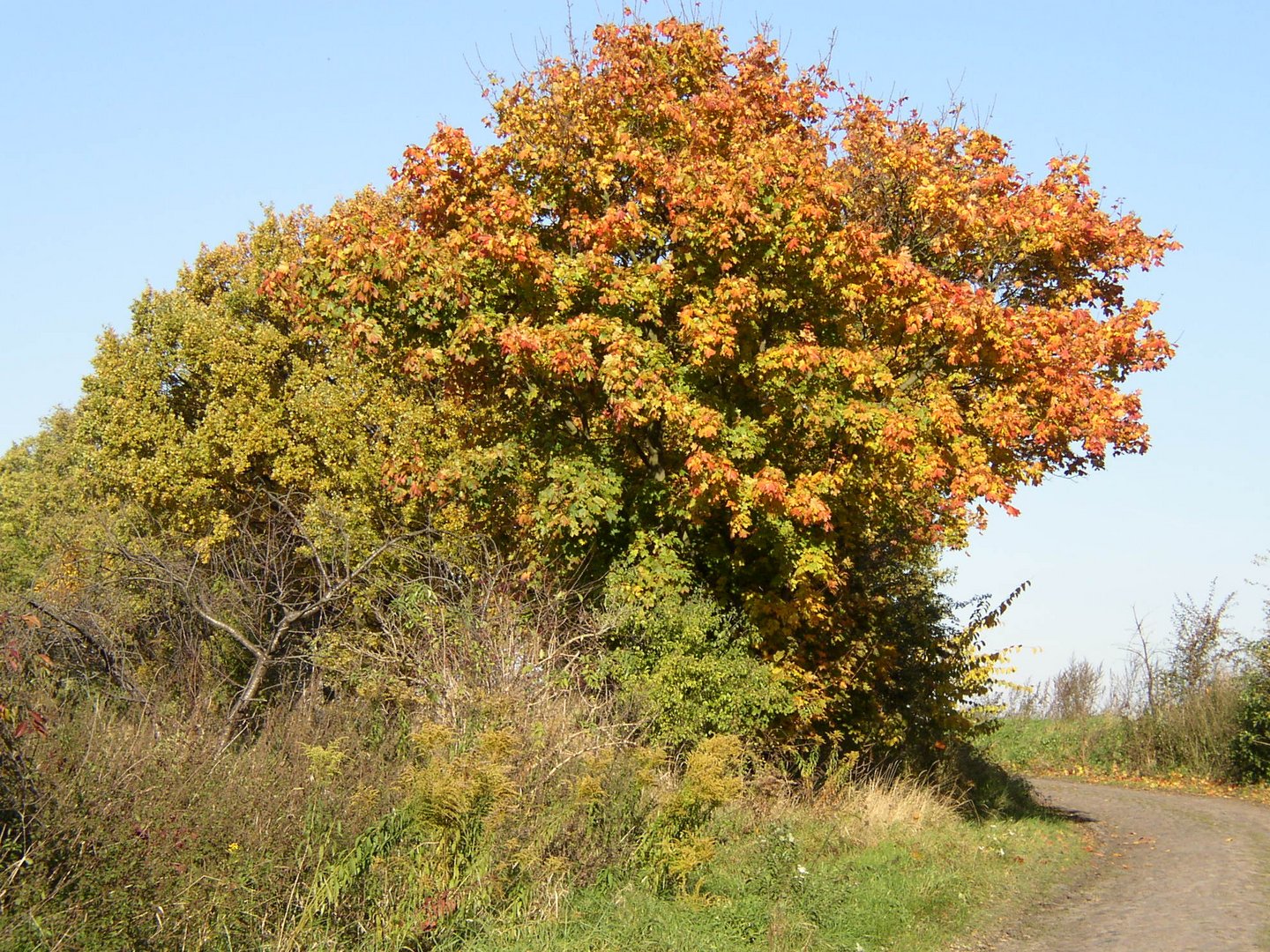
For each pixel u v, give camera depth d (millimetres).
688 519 15695
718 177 15352
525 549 16391
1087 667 37844
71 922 6320
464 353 15484
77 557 15062
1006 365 16609
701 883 9781
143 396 27578
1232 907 11305
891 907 10148
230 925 7168
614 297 15195
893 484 16484
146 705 10336
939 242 18219
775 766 14859
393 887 8117
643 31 17312
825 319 16594
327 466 25203
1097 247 18625
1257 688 27297
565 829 9438
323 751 8891
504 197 15633
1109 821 20000
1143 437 19125
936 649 19000
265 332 27266
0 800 6656
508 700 11055
